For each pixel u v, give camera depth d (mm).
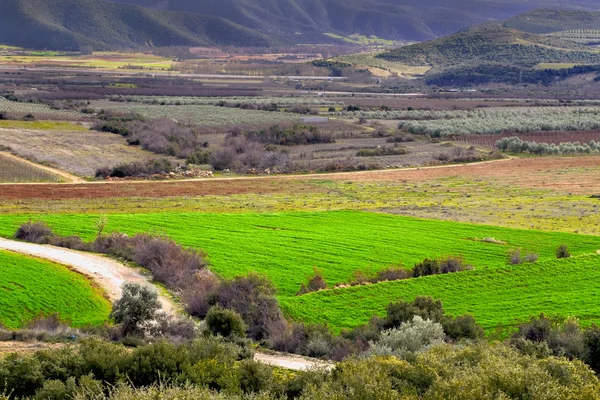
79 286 65250
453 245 84875
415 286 67750
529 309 61500
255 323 57219
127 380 31219
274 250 81000
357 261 77562
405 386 30250
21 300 60594
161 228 90625
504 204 116438
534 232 92062
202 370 32031
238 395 29047
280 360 45812
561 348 46438
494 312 60656
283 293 67250
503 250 82625
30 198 113688
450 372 31672
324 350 49469
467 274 70812
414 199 122812
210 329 51281
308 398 28844
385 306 62875
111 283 67500
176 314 58344
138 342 46500
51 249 79250
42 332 46125
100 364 32062
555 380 30703
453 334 52406
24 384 30156
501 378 29984
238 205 113812
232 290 61500
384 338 46438
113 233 84188
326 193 129500
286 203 116875
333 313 61125
